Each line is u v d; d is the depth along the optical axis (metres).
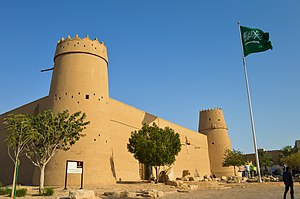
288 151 73.69
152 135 29.84
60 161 25.22
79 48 29.42
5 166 36.56
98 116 27.97
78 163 20.78
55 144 19.39
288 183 13.36
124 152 35.62
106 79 31.02
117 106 36.59
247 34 26.31
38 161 19.33
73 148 25.69
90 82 28.61
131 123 38.72
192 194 18.73
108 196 16.38
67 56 29.23
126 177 34.47
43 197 15.77
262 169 72.88
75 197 13.55
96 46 30.61
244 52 26.39
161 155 28.48
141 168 38.34
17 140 19.53
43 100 34.94
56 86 28.36
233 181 33.38
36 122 19.28
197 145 54.81
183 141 50.34
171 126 48.44
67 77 28.28
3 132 39.81
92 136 26.78
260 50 25.56
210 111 61.19
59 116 20.00
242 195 17.27
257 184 26.11
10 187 20.20
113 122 35.00
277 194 17.19
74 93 27.64
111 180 26.95
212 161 58.09
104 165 26.81
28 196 16.38
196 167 52.44
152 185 25.30
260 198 14.98
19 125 19.45
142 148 28.77
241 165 53.12
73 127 19.89
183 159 48.78
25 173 32.38
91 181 25.14
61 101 27.42
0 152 38.47
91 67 29.30
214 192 20.38
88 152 26.03
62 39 30.55
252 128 25.78
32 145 19.95
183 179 35.75
